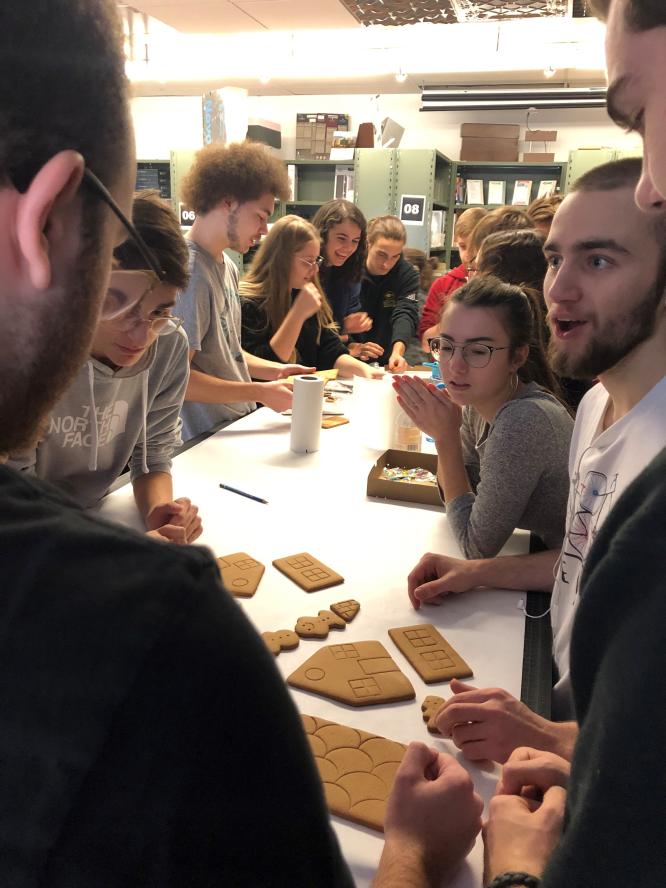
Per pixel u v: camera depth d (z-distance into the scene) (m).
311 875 0.30
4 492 0.30
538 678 0.89
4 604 0.27
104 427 1.33
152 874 0.27
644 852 0.32
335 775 0.71
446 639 0.97
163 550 0.30
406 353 3.57
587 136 6.36
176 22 4.72
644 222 0.84
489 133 6.20
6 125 0.26
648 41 0.42
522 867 0.56
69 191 0.29
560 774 0.66
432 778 0.68
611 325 0.89
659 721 0.32
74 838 0.26
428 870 0.57
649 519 0.36
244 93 3.47
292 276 2.60
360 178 5.82
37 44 0.26
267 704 0.29
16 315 0.29
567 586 0.97
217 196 1.97
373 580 1.13
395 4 3.90
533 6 3.84
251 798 0.28
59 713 0.26
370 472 1.48
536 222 2.41
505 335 1.26
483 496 1.20
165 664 0.26
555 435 1.19
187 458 1.70
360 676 0.87
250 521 1.34
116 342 1.08
